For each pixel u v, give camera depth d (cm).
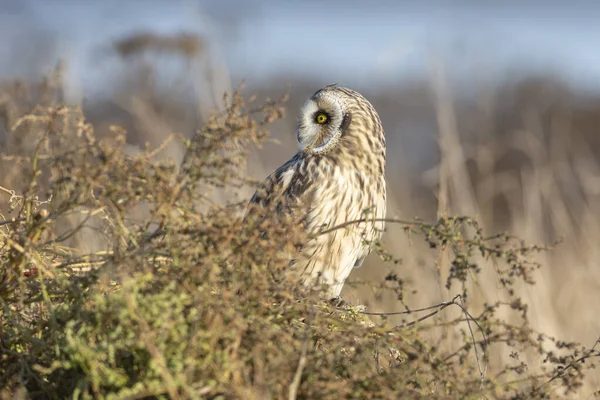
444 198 1359
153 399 651
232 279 675
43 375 705
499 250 728
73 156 734
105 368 621
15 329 727
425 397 674
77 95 1389
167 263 727
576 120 3547
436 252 1289
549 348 1237
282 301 704
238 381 638
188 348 631
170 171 701
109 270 700
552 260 1859
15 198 888
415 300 1189
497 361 1052
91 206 740
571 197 2388
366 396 680
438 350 780
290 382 655
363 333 710
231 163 698
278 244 692
